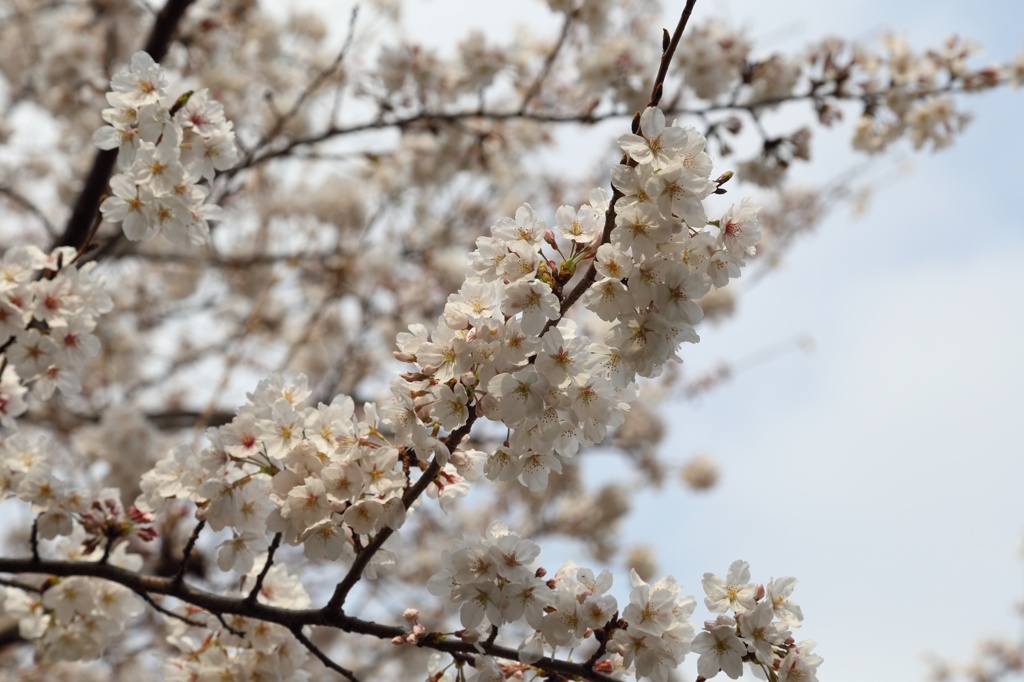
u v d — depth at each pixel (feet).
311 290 33.94
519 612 8.77
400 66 23.82
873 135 23.08
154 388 33.53
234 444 10.11
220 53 27.35
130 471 24.72
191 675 11.39
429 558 33.76
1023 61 22.36
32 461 11.71
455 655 9.45
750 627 8.93
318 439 9.52
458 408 8.86
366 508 9.27
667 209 8.11
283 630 11.34
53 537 11.21
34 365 11.63
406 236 34.60
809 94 22.33
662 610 8.88
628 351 8.52
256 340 32.86
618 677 9.30
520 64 25.62
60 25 29.94
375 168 28.91
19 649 26.45
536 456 9.30
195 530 10.83
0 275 11.43
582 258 8.81
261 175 29.94
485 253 8.94
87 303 11.81
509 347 8.54
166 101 11.10
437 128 24.14
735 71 22.39
